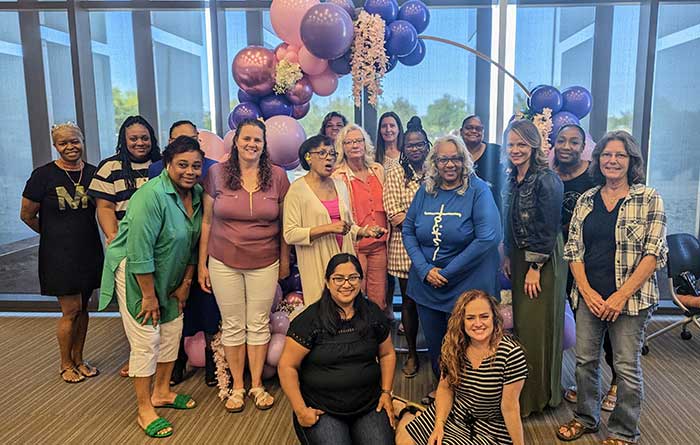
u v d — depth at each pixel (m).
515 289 2.50
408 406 2.31
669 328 3.44
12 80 4.09
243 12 4.15
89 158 4.04
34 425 2.56
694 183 4.03
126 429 2.52
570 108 3.19
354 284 2.02
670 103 3.95
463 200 2.41
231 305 2.64
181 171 2.31
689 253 3.46
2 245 4.32
